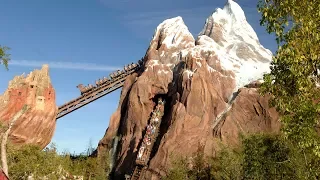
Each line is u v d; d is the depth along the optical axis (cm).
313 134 1454
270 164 3262
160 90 8956
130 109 8938
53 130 8888
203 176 5516
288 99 1576
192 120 7538
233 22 10788
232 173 4334
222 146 5691
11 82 8625
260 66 9212
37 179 4106
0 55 1628
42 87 8775
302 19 1476
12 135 7888
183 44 10038
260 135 3862
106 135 9400
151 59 9844
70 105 9444
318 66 1495
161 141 7344
